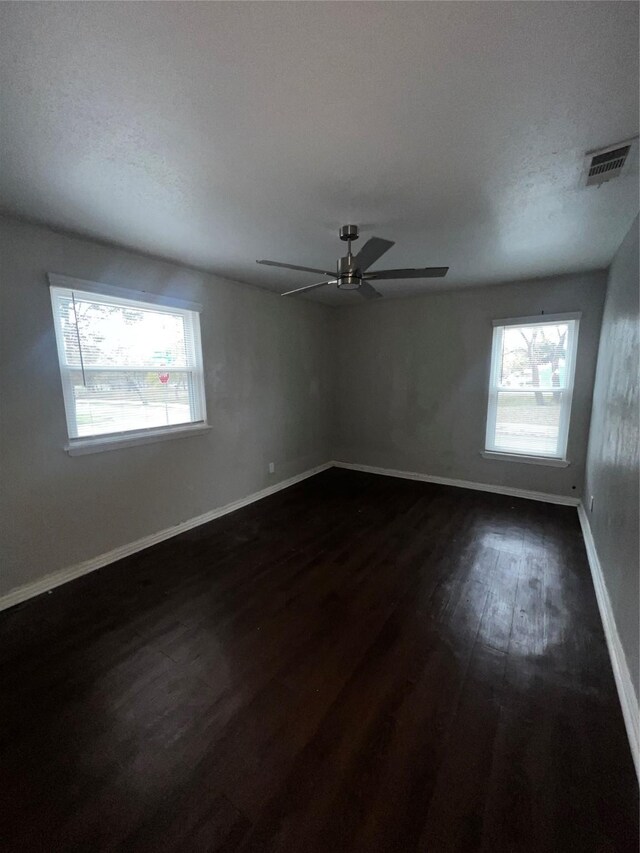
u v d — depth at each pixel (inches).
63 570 104.0
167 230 99.1
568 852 44.4
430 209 87.7
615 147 63.4
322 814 48.5
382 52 44.2
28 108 52.9
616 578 81.4
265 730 60.2
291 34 41.7
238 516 149.9
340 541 127.0
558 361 154.9
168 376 130.5
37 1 37.7
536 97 51.9
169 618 88.0
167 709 64.2
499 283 159.8
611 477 96.7
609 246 112.5
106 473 112.7
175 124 57.3
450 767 54.3
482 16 39.7
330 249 115.2
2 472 91.7
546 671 71.7
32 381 95.8
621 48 43.6
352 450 217.3
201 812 48.9
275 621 86.7
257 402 166.6
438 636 81.4
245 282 155.1
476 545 122.7
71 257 101.7
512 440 168.4
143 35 41.7
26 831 47.2
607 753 56.1
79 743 58.4
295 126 57.9
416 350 188.5
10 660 75.4
